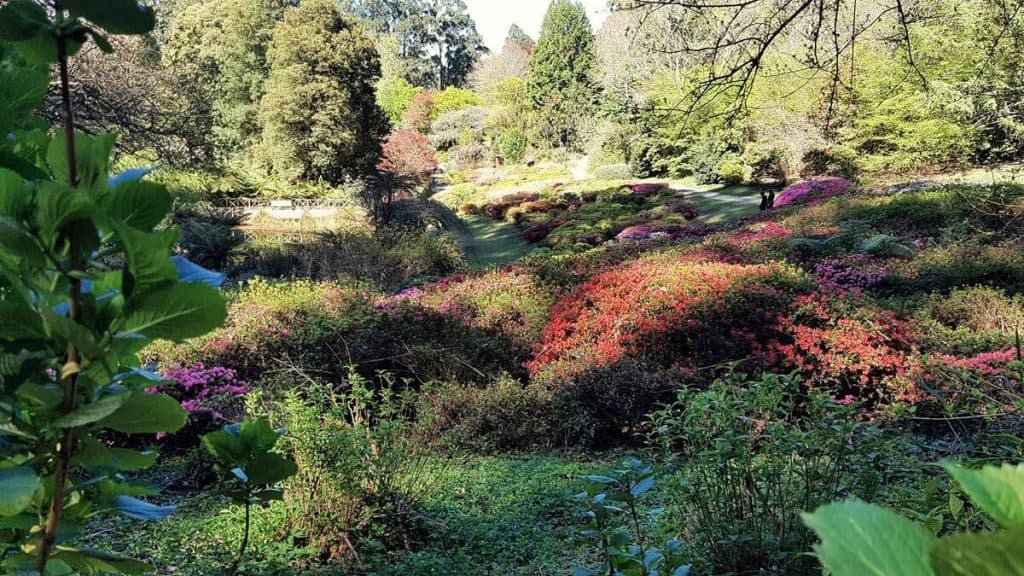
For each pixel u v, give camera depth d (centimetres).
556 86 4406
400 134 3491
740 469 282
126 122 1066
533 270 1164
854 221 1500
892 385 588
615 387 627
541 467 540
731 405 306
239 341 736
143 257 65
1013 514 32
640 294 795
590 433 609
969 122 1105
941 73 965
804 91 1894
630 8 434
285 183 3209
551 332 844
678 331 727
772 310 722
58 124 739
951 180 1723
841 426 276
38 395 69
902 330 708
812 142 2194
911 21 434
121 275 73
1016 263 1070
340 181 3481
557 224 2558
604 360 688
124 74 1190
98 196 70
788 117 2158
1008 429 308
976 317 884
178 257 81
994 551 26
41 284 72
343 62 3372
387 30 7262
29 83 90
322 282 1339
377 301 956
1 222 63
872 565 30
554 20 4419
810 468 284
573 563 354
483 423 630
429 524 405
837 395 646
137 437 561
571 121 4309
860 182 2119
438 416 589
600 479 195
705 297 751
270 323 792
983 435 314
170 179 1469
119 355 73
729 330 726
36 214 68
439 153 4931
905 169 1986
